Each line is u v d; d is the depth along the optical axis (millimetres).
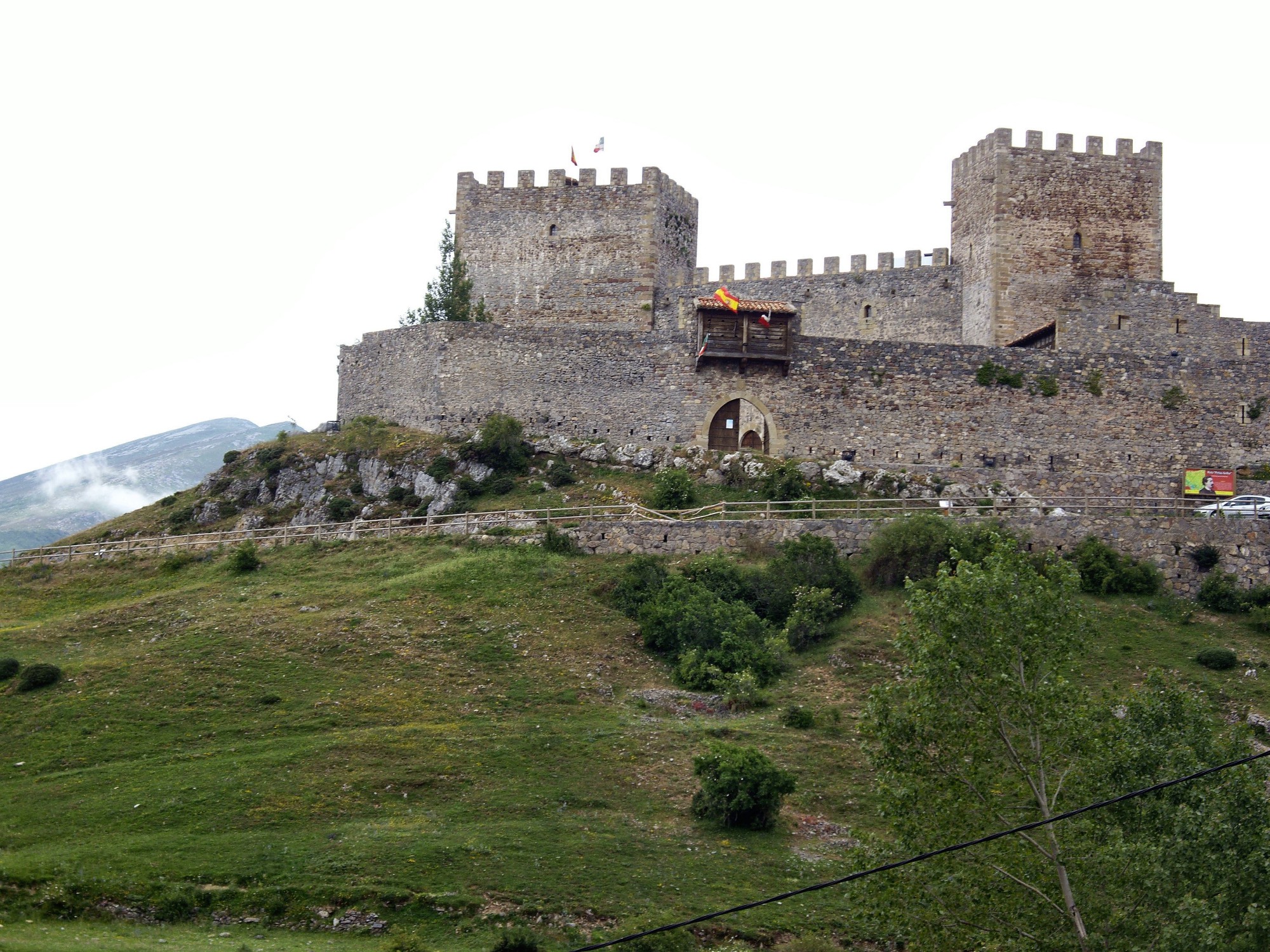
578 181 97375
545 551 66188
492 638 58688
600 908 40375
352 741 49719
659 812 46438
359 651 57406
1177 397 80062
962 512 69375
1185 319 88625
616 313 96000
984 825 36188
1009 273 89500
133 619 62594
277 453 84750
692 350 80062
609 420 80625
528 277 97375
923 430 79000
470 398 82875
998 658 37438
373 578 65688
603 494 74188
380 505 78062
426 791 46844
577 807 46406
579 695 54625
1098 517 65312
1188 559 63906
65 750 49875
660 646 58344
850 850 38812
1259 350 88312
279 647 57812
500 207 98312
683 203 100000
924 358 79812
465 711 53062
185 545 74438
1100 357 80375
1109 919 34188
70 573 72500
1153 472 79125
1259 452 79938
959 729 37250
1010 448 78938
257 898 40281
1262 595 61938
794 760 49750
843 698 54594
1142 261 91000
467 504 75250
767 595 61312
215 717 52188
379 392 87438
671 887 41781
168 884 40781
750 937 39688
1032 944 33875
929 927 35062
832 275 95750
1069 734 36719
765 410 79188
